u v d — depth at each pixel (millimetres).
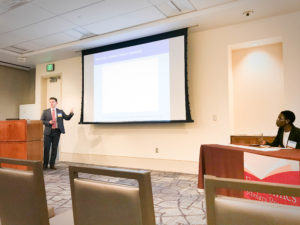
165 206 2633
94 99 5234
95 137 5418
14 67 7109
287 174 1810
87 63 5336
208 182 634
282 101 4070
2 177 1058
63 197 2967
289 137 2594
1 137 3646
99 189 827
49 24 4109
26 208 990
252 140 3027
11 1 3322
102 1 3352
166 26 4098
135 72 4746
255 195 1877
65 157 5828
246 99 4328
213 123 4156
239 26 3998
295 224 530
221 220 614
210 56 4230
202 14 3645
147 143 4738
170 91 4355
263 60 4215
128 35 4512
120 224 793
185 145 4363
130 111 4785
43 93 6410
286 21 3650
